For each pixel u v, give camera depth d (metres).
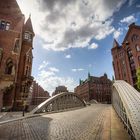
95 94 72.38
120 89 6.79
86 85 76.38
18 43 20.17
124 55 39.41
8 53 18.83
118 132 5.70
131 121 3.89
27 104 19.19
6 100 18.66
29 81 22.28
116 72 43.09
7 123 8.34
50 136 5.26
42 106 15.47
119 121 8.82
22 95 20.56
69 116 12.53
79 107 27.95
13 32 20.31
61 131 6.15
